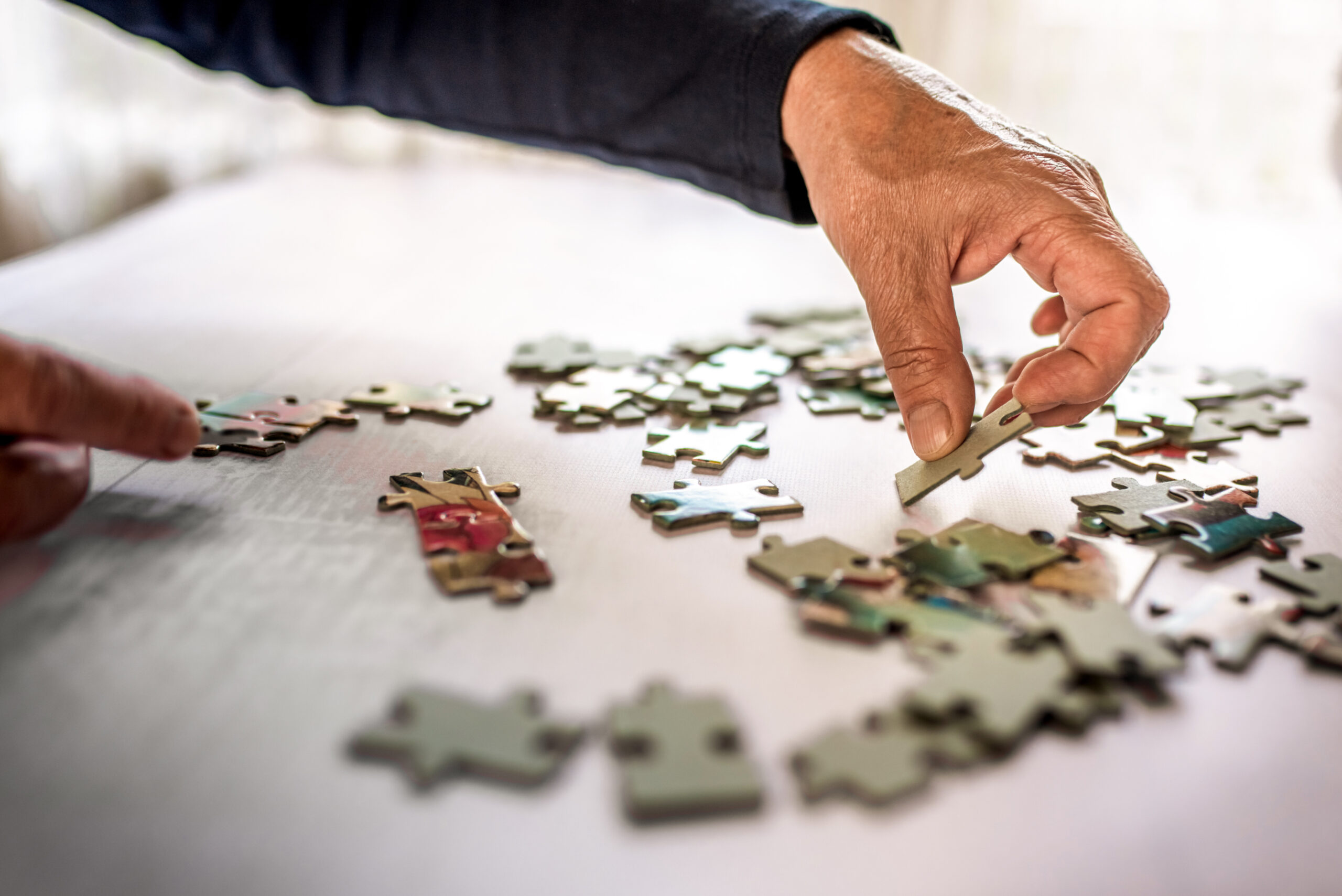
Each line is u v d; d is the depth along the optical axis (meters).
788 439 0.46
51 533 0.39
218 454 0.44
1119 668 0.35
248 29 0.54
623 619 0.36
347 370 0.53
